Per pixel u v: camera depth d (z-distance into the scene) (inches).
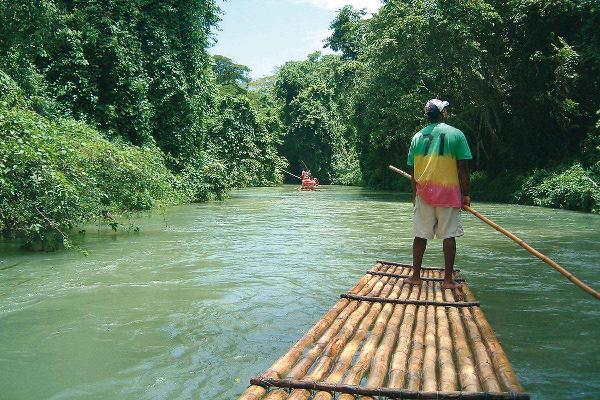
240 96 1382.9
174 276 223.5
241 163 1354.6
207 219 486.0
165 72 694.5
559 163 765.9
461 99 874.1
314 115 1777.8
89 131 387.2
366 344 121.7
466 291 175.2
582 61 695.1
